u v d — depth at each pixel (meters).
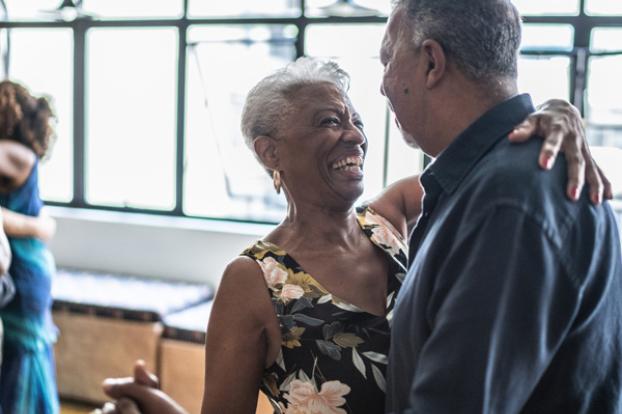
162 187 5.04
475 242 0.94
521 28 1.09
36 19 5.21
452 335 0.91
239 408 1.31
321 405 1.29
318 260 1.37
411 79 1.11
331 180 1.36
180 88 4.87
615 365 1.05
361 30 4.39
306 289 1.33
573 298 0.94
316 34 4.52
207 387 1.32
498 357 0.90
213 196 4.90
